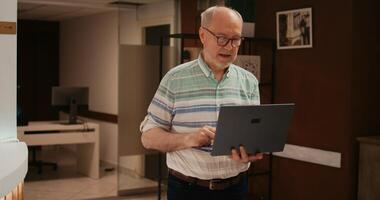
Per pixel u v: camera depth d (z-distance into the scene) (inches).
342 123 146.9
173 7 213.5
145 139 76.4
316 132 156.3
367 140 141.2
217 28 71.2
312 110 157.4
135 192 213.9
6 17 98.3
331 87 150.3
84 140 249.1
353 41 143.6
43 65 351.9
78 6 254.4
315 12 154.6
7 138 101.0
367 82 147.7
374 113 149.9
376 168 139.2
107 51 283.0
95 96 300.7
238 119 67.0
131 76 203.5
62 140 244.5
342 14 145.6
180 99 75.9
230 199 78.4
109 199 206.4
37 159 302.8
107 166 279.6
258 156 71.7
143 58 205.3
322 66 153.0
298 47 161.3
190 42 199.0
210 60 74.6
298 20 160.6
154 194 213.9
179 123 76.3
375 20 148.6
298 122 162.9
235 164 76.9
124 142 203.9
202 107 75.5
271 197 175.9
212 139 67.9
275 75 171.6
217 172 75.7
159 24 223.8
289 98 166.2
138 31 240.2
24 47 346.9
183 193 77.5
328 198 153.0
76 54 327.3
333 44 149.0
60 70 355.3
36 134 238.7
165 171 208.4
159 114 77.0
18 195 84.7
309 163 159.8
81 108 263.4
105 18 284.2
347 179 146.2
